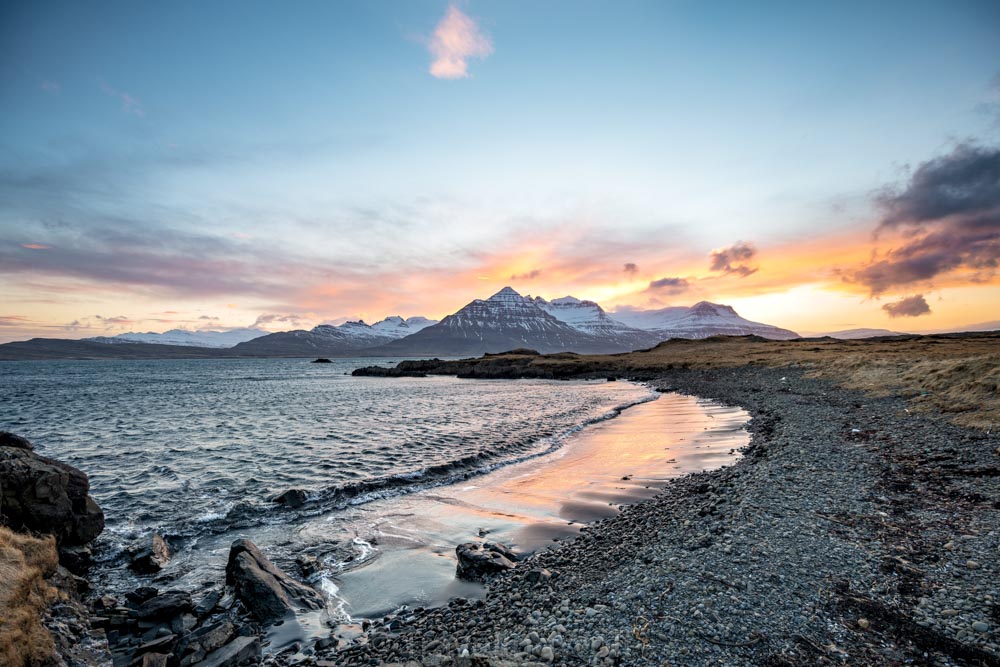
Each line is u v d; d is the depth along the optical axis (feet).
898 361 140.56
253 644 29.27
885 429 71.20
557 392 233.76
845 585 28.02
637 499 56.29
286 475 72.90
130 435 114.62
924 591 26.48
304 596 35.58
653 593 29.25
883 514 38.73
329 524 51.62
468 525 50.11
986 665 20.13
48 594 31.68
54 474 41.93
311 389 293.23
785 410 108.78
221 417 151.02
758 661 21.83
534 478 68.69
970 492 41.55
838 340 457.68
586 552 39.96
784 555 32.71
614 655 23.09
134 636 31.45
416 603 34.81
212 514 55.31
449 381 376.48
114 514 55.42
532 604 30.81
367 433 112.37
